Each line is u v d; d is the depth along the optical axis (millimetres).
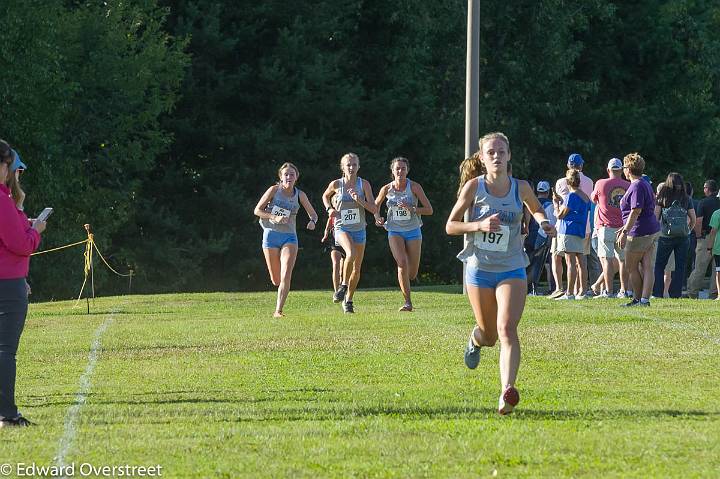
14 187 22609
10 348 22359
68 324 48219
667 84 129000
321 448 19703
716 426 21688
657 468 18109
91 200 97688
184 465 18531
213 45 107250
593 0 122375
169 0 109562
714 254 57406
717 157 132375
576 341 35781
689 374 29328
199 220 110812
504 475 17703
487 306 24391
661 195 55156
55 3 92625
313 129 111938
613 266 52281
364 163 110250
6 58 89062
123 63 97875
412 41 116688
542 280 107562
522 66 119562
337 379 29188
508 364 23062
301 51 108938
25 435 21172
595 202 52594
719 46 128750
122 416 23453
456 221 24422
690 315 42562
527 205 24438
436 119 116750
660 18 127000
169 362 33281
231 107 111750
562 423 22078
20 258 22391
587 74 128375
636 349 33906
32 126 91625
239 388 27719
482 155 24500
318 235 113250
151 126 106625
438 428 21516
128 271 103500
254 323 44469
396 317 45250
